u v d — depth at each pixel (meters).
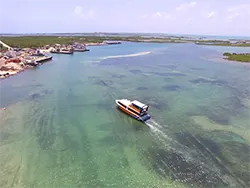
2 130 30.98
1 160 24.36
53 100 43.88
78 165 23.98
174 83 59.09
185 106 42.09
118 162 24.72
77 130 31.88
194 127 33.53
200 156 26.02
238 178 22.30
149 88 53.97
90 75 67.00
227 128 33.25
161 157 25.78
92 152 26.52
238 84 58.66
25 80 59.38
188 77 66.44
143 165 24.25
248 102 44.50
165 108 41.06
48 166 23.64
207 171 23.33
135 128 33.12
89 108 40.34
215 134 31.39
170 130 32.59
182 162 24.84
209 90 52.78
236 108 41.22
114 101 44.34
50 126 32.72
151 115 37.88
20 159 24.66
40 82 57.41
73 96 46.62
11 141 28.27
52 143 28.14
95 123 34.38
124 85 56.25
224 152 26.88
